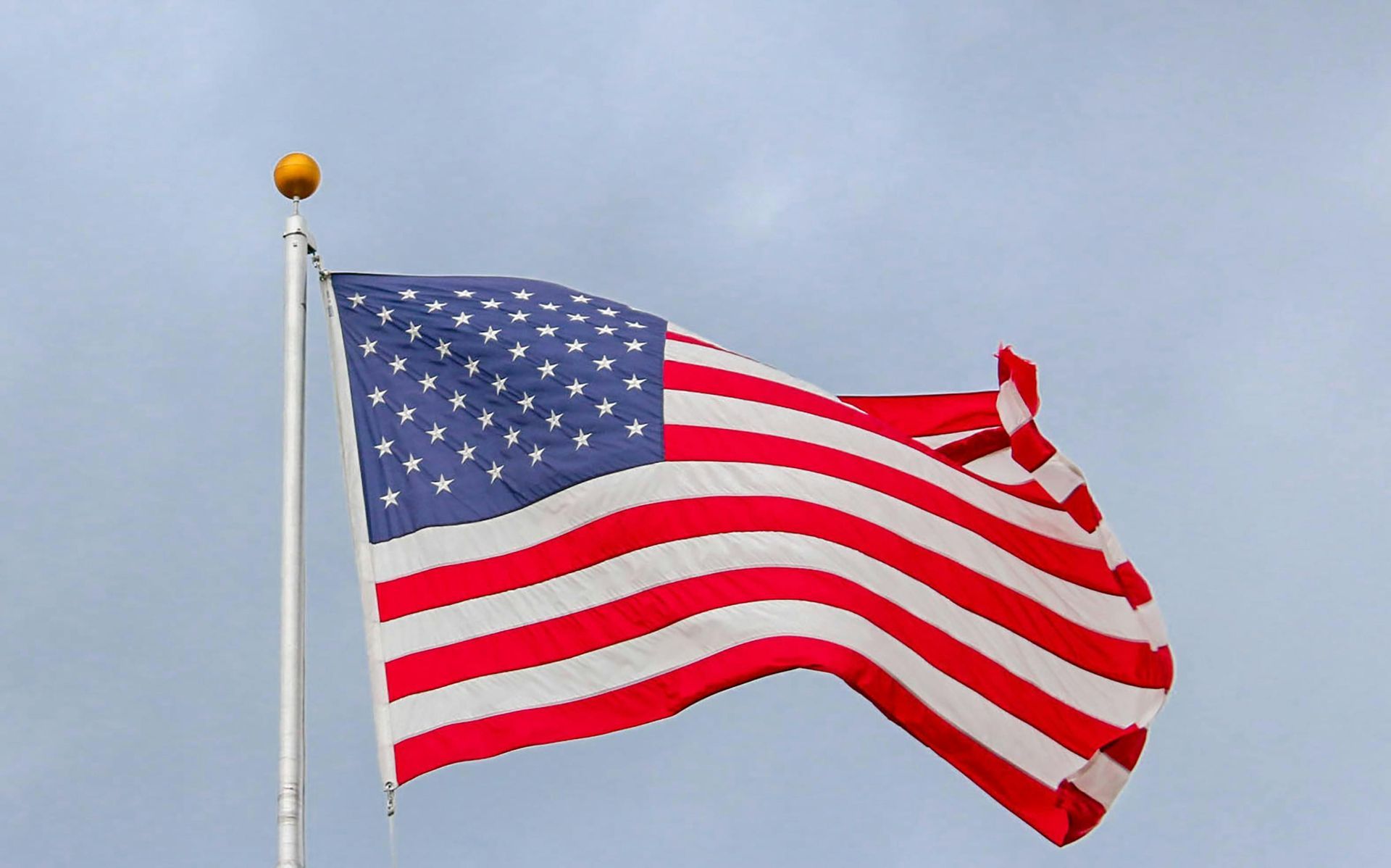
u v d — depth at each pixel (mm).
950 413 21562
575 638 17312
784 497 18422
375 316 19172
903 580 18422
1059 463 19641
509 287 19938
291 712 15633
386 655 17094
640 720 16875
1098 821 18688
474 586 17547
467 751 16469
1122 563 19547
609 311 19875
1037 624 18922
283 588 16359
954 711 17969
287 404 17484
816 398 19703
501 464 18328
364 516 17984
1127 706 18812
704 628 17375
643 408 18797
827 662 17203
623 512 18031
